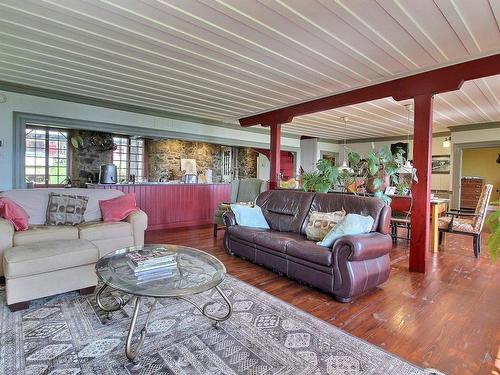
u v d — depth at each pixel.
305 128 8.00
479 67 2.99
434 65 3.24
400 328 2.15
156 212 5.79
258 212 4.05
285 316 2.30
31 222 3.41
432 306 2.52
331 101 4.56
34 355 1.75
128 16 2.41
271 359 1.76
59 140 7.25
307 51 2.99
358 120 6.75
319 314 2.35
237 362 1.73
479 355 1.83
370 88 4.00
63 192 3.71
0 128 4.46
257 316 2.29
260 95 4.71
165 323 2.15
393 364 1.73
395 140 9.24
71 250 2.52
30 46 3.02
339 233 2.78
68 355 1.76
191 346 1.88
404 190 4.18
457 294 2.77
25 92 4.59
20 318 2.18
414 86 3.50
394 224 5.07
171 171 8.76
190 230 5.70
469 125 7.07
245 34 2.67
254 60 3.27
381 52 2.95
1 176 4.49
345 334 2.05
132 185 5.46
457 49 2.84
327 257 2.64
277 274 3.28
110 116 5.42
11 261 2.25
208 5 2.22
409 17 2.30
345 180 4.15
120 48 3.04
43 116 4.77
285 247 3.09
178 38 2.79
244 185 5.69
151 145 8.45
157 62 3.40
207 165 9.41
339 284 2.57
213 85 4.22
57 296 2.57
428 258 3.99
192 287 1.82
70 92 4.80
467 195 9.60
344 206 3.33
